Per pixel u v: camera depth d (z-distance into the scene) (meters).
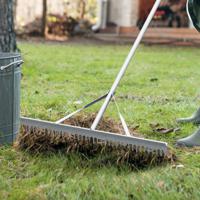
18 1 25.70
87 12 25.97
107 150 4.13
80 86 8.59
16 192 3.58
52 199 3.49
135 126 5.27
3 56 4.86
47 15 23.47
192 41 19.73
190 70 11.46
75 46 18.36
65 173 4.01
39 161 4.25
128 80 9.41
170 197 3.42
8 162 4.26
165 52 16.44
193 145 4.62
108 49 17.34
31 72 10.14
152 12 5.10
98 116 4.34
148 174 3.80
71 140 4.23
